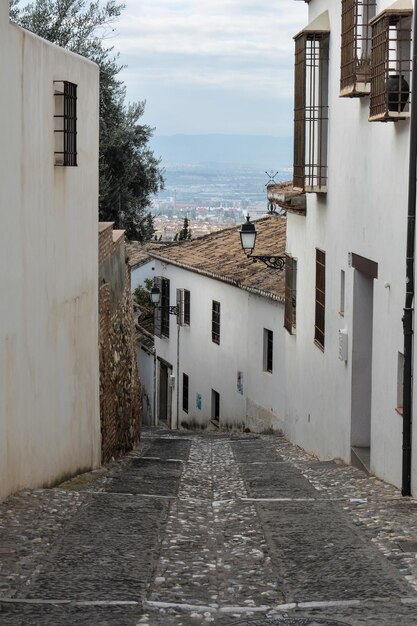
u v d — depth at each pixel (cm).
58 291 1141
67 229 1182
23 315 987
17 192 957
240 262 2688
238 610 614
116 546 794
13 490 967
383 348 1153
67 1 2344
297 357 1867
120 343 1678
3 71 898
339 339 1416
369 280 1337
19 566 712
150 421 3503
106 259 1516
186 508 1011
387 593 648
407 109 1041
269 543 823
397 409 1080
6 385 928
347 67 1262
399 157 1069
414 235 1004
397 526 874
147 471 1368
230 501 1079
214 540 845
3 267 913
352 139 1338
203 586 680
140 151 2678
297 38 1602
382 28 1050
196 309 2989
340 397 1444
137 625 578
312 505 1027
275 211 3073
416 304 1005
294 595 652
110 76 2442
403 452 1031
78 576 691
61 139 1134
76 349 1245
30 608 607
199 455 1719
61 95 1123
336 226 1463
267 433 2317
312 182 1559
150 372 3519
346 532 860
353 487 1145
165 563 746
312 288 1694
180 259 3067
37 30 2297
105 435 1480
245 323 2495
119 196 2639
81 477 1235
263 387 2350
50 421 1109
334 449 1495
